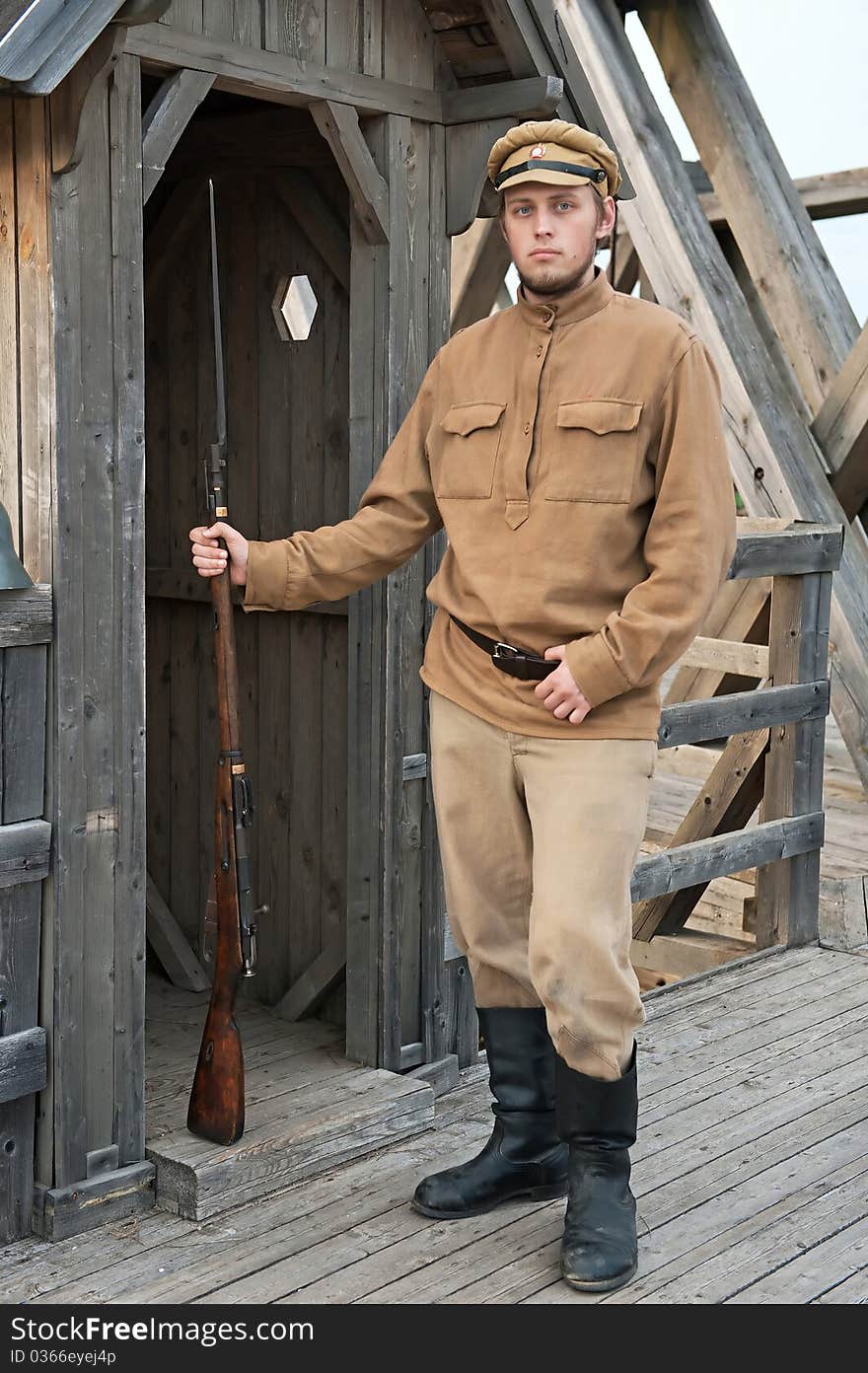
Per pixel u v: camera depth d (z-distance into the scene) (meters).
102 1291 2.43
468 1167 2.75
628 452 2.44
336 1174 2.90
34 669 2.52
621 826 2.45
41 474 2.51
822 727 4.47
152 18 2.28
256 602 2.75
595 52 6.41
